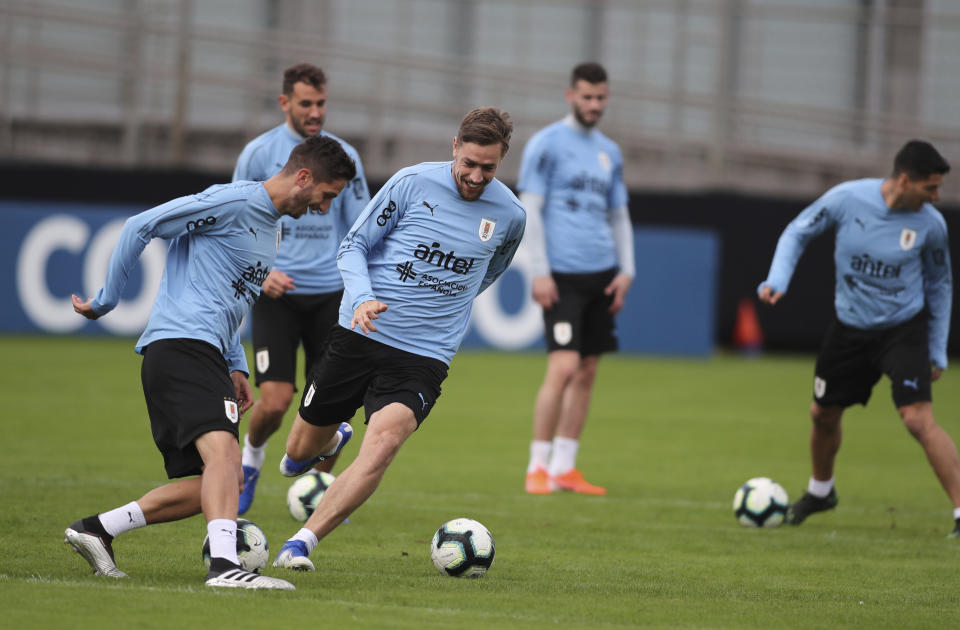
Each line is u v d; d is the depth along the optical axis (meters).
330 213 25.73
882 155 76.75
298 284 25.45
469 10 79.38
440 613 15.79
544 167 30.38
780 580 20.06
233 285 17.92
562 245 30.36
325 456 22.09
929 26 76.50
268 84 75.06
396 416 18.73
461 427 41.47
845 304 25.72
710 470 34.28
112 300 17.66
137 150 73.25
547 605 16.88
